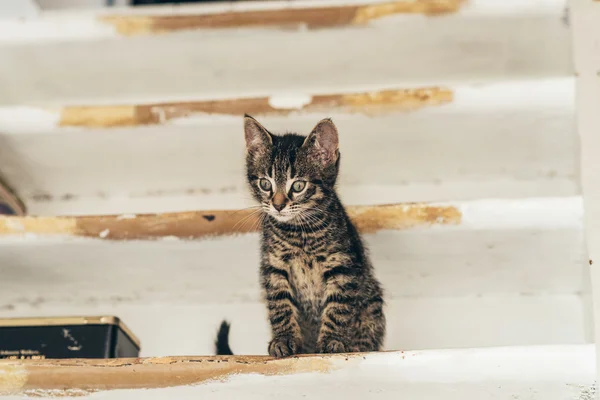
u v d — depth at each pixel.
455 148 1.59
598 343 1.45
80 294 1.62
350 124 1.55
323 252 1.50
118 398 1.41
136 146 1.58
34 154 1.60
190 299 1.63
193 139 1.57
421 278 1.58
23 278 1.58
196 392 1.41
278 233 1.51
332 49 1.59
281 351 1.43
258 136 1.54
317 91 1.65
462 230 1.49
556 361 1.39
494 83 1.53
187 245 1.52
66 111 1.55
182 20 1.57
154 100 1.67
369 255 1.53
